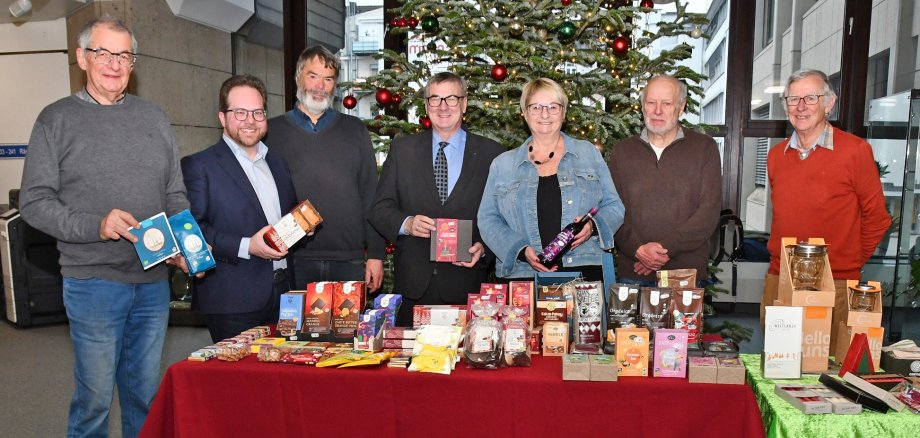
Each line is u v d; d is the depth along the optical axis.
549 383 1.61
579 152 2.33
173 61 5.12
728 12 5.17
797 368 1.66
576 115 3.21
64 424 3.09
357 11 5.50
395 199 2.58
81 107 1.96
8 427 3.05
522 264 2.24
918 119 3.52
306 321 1.91
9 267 5.01
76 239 1.90
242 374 1.71
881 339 1.69
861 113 5.08
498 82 3.29
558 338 1.81
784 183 2.42
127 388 2.18
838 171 2.28
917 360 1.64
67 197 1.95
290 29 5.44
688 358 1.65
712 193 2.46
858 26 4.99
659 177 2.48
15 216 5.01
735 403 1.55
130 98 2.07
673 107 2.42
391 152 2.61
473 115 3.41
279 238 2.07
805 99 2.28
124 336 2.15
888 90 5.00
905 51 4.89
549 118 2.22
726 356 1.67
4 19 5.64
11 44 5.77
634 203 2.50
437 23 3.23
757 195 5.36
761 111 5.25
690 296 1.75
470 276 2.50
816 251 1.69
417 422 1.67
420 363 1.66
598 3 3.23
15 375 3.87
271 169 2.38
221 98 2.22
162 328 2.19
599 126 3.22
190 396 1.73
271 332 2.07
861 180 2.27
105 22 1.94
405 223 2.40
